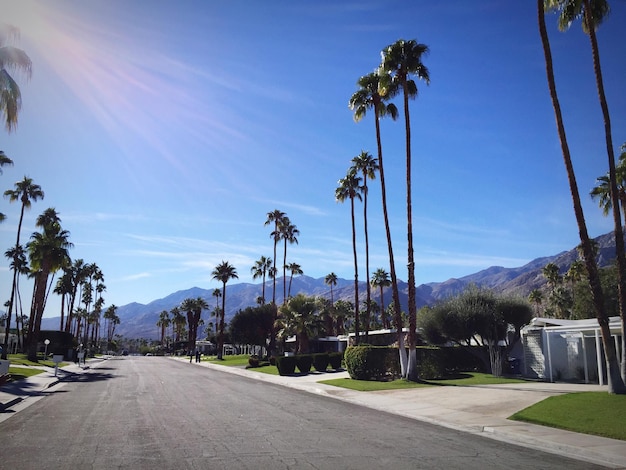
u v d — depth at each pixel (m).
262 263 95.56
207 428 11.88
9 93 21.22
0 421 13.06
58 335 74.31
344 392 22.61
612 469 8.56
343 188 48.44
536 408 14.72
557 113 18.28
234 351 111.88
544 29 18.77
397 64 27.38
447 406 16.84
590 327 24.22
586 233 17.53
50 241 53.91
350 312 99.88
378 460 8.71
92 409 15.57
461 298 32.31
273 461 8.44
